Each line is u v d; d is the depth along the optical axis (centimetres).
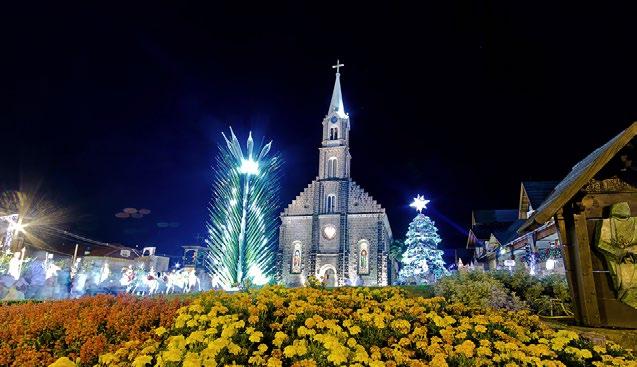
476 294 1180
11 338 813
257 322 723
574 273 862
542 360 627
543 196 3045
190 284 2911
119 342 805
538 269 2522
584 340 760
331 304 820
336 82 6312
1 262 2172
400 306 817
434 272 4669
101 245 5138
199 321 701
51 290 2423
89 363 706
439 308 895
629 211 832
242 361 567
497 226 4947
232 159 1541
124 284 2989
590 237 859
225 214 1488
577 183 820
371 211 5247
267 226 1524
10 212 3136
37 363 723
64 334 845
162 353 564
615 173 877
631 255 809
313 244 5219
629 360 680
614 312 817
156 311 948
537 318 881
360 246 5162
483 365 596
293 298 872
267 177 1562
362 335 701
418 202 4956
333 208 5403
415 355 645
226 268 1437
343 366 538
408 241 4875
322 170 5684
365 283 4984
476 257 5062
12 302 1437
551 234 2311
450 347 622
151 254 5734
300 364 533
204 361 495
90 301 1080
